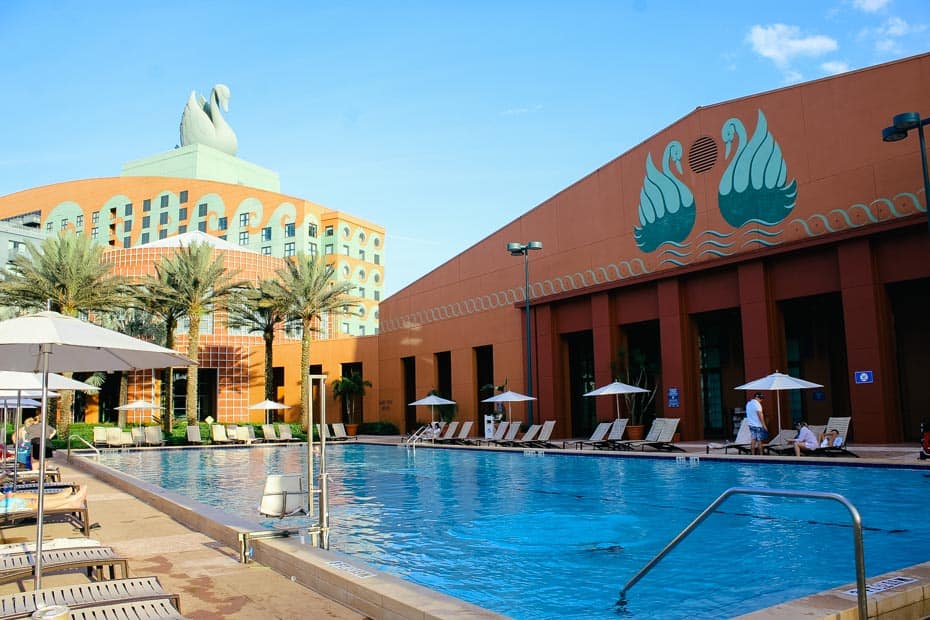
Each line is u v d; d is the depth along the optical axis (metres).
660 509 10.49
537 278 28.64
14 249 50.31
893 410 17.36
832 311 22.98
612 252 25.44
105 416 43.41
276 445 31.19
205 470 19.91
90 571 6.08
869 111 18.30
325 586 5.38
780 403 19.95
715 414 25.89
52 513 7.80
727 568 6.79
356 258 81.88
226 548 7.24
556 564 7.25
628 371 24.42
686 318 22.62
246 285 36.44
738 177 21.31
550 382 27.47
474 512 10.67
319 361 42.25
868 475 12.84
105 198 81.56
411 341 36.31
